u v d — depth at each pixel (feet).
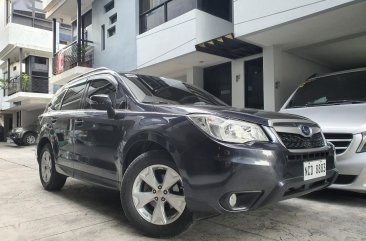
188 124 10.12
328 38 25.93
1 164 32.89
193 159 9.73
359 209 13.91
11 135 68.03
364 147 13.93
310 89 20.12
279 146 9.98
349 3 19.44
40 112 87.51
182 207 10.29
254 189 9.36
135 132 11.38
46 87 75.20
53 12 55.31
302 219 12.67
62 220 12.82
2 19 80.59
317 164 11.21
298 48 28.50
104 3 45.37
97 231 11.51
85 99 15.49
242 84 32.76
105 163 12.91
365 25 23.09
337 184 14.38
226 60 34.09
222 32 33.32
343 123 14.75
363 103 16.65
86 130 14.15
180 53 32.19
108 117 12.96
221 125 9.75
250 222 12.33
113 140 12.48
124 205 11.31
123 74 14.05
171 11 34.58
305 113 17.24
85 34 53.31
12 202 15.75
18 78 74.33
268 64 27.94
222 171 9.27
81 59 46.73
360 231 11.39
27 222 12.62
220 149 9.42
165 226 10.58
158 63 35.19
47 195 17.16
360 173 13.79
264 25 23.59
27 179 22.58
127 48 39.86
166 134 10.41
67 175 16.14
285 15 22.38
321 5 20.58
